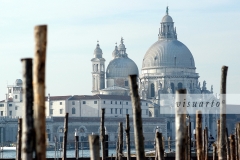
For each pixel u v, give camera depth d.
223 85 43.22
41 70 28.00
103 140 68.50
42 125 28.27
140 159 35.41
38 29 27.75
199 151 51.88
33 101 30.41
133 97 35.22
